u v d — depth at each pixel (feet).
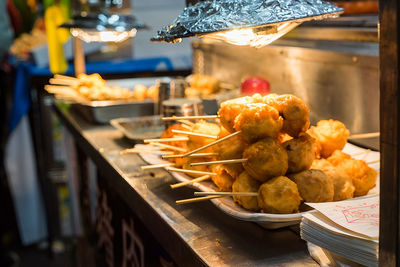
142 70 14.05
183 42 14.82
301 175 4.09
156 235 4.79
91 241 10.19
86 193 10.28
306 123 4.32
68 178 12.35
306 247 3.84
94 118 8.80
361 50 6.36
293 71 7.90
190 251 3.91
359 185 4.40
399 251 2.83
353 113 6.55
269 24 4.06
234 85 10.26
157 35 4.59
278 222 3.89
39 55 13.01
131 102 8.93
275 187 3.90
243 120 4.10
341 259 3.38
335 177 4.24
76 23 9.27
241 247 3.87
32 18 15.15
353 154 5.53
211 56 11.27
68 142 12.04
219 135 4.55
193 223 4.36
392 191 2.81
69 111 10.35
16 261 13.07
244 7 4.22
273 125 4.09
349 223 3.28
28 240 13.85
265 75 8.89
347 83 6.57
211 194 4.00
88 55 14.23
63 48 13.00
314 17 4.22
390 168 2.81
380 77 2.80
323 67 7.06
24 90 12.98
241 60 9.78
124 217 7.27
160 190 5.27
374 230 3.17
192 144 5.04
